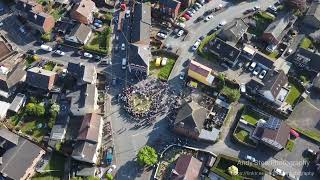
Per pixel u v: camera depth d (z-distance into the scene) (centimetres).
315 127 14925
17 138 13500
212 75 15525
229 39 16538
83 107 14150
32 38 16738
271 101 15212
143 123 14612
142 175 13512
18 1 16975
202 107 14275
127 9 17912
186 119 13738
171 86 15525
